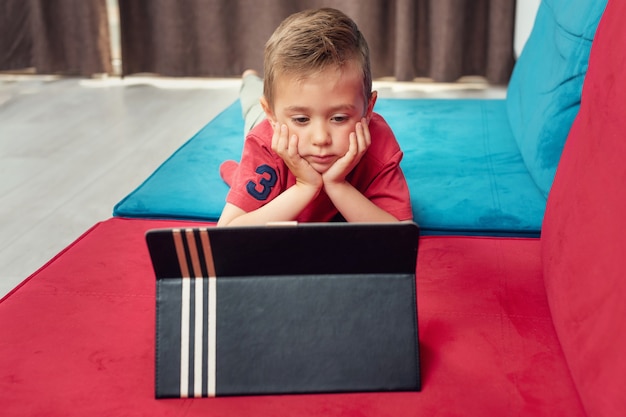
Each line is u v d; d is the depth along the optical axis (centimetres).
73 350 97
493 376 90
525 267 118
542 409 84
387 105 222
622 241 79
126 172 211
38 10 323
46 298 111
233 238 86
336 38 106
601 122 95
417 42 311
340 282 89
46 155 228
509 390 88
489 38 300
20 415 84
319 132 108
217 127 201
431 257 123
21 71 352
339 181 114
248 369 88
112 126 261
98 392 89
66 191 197
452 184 155
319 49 104
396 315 89
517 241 128
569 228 97
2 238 167
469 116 208
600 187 89
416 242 87
